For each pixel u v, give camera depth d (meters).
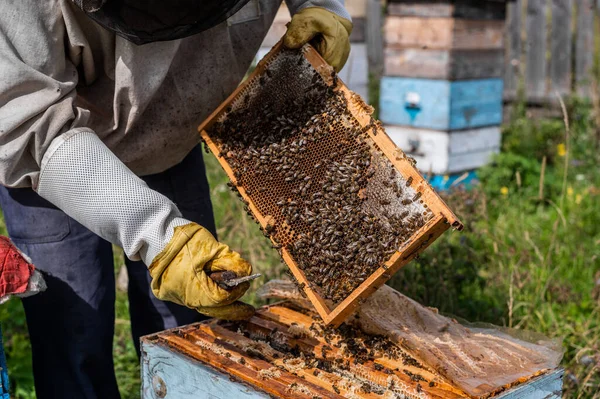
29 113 2.09
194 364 2.15
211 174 5.62
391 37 5.88
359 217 2.14
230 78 2.69
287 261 2.24
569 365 3.21
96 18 2.00
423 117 5.81
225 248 2.13
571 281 4.16
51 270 2.61
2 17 2.08
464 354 2.12
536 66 8.54
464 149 5.90
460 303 3.69
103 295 2.70
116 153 2.62
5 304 3.87
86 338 2.66
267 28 2.75
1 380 2.36
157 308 3.00
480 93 5.87
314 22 2.43
